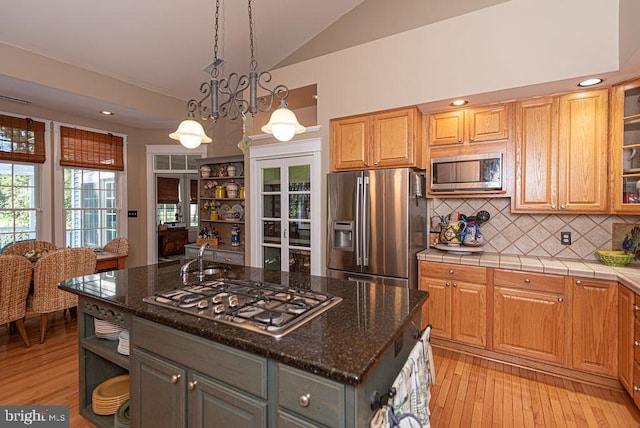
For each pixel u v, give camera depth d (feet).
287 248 12.04
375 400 3.62
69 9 9.20
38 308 9.91
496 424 6.44
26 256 11.24
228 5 10.26
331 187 10.64
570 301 7.79
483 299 8.84
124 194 16.65
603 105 7.99
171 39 11.21
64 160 14.23
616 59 7.05
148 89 13.99
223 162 16.10
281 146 11.96
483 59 8.43
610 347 7.37
